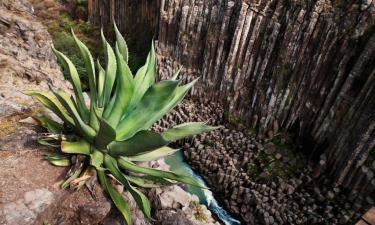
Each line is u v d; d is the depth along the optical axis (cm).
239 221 1149
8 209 356
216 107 1485
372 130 1005
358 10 1098
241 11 1317
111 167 407
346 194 1114
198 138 1378
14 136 462
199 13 1498
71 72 423
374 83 1005
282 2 1279
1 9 882
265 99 1340
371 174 1028
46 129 491
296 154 1277
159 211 489
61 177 413
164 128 1459
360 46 1087
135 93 454
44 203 375
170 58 1647
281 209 1096
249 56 1380
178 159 1368
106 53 437
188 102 1535
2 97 551
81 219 395
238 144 1339
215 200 1208
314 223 1060
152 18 1769
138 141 368
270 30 1307
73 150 407
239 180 1207
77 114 401
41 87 739
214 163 1284
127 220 387
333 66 1157
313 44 1195
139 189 496
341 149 1114
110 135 364
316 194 1134
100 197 411
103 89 449
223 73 1454
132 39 1888
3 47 775
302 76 1244
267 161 1257
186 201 572
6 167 407
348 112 1095
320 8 1161
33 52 862
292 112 1291
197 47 1550
